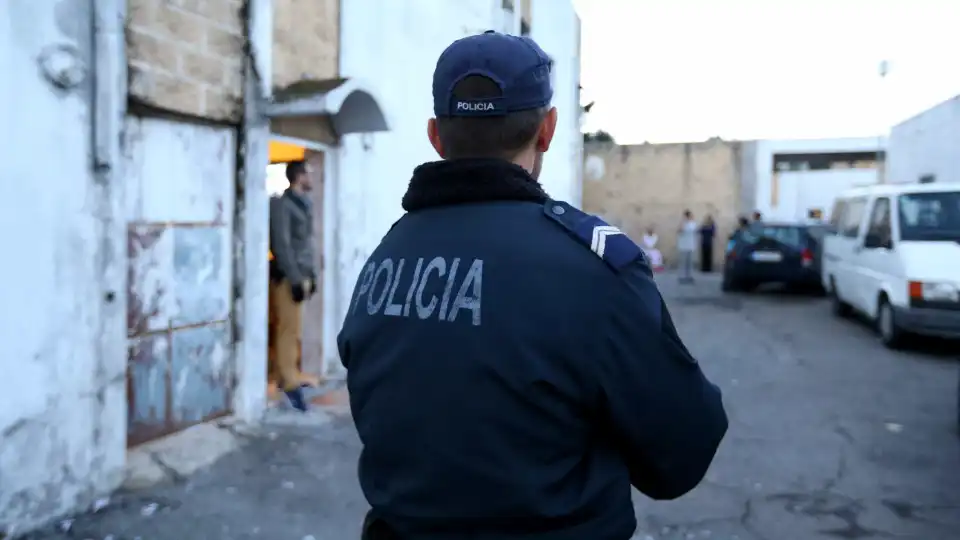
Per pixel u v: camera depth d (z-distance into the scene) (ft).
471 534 4.19
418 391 4.24
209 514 13.71
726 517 14.42
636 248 4.29
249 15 17.85
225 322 17.95
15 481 12.21
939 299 29.01
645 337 4.10
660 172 83.97
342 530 13.35
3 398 11.95
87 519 13.15
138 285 15.46
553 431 4.09
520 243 4.25
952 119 53.67
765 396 23.94
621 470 4.42
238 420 18.26
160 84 15.26
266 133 18.56
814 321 40.63
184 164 16.47
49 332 12.68
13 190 11.99
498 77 4.50
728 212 82.58
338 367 24.09
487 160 4.52
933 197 32.22
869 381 26.07
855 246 37.04
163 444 16.07
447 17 31.89
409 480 4.30
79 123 13.06
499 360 4.05
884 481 16.38
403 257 4.63
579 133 65.67
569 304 4.05
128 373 15.31
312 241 20.31
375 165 25.85
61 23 12.64
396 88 27.35
